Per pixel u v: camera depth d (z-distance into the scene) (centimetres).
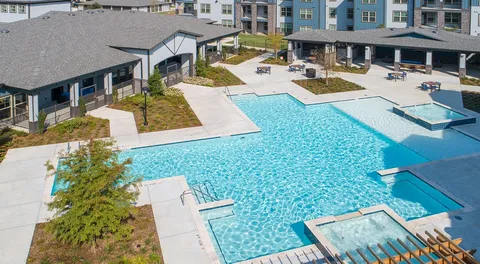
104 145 1597
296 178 2172
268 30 6794
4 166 2189
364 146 2578
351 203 1933
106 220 1475
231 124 2864
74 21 4106
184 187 1958
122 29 3928
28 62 2947
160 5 10012
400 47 4369
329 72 4044
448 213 1741
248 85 3938
